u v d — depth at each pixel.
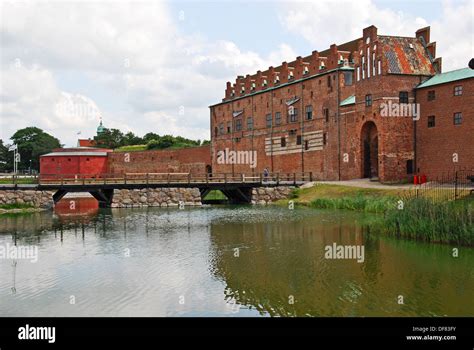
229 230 32.88
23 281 20.12
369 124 54.88
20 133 143.38
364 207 41.59
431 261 22.16
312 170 64.88
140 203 53.59
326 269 21.12
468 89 45.44
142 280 20.00
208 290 18.48
